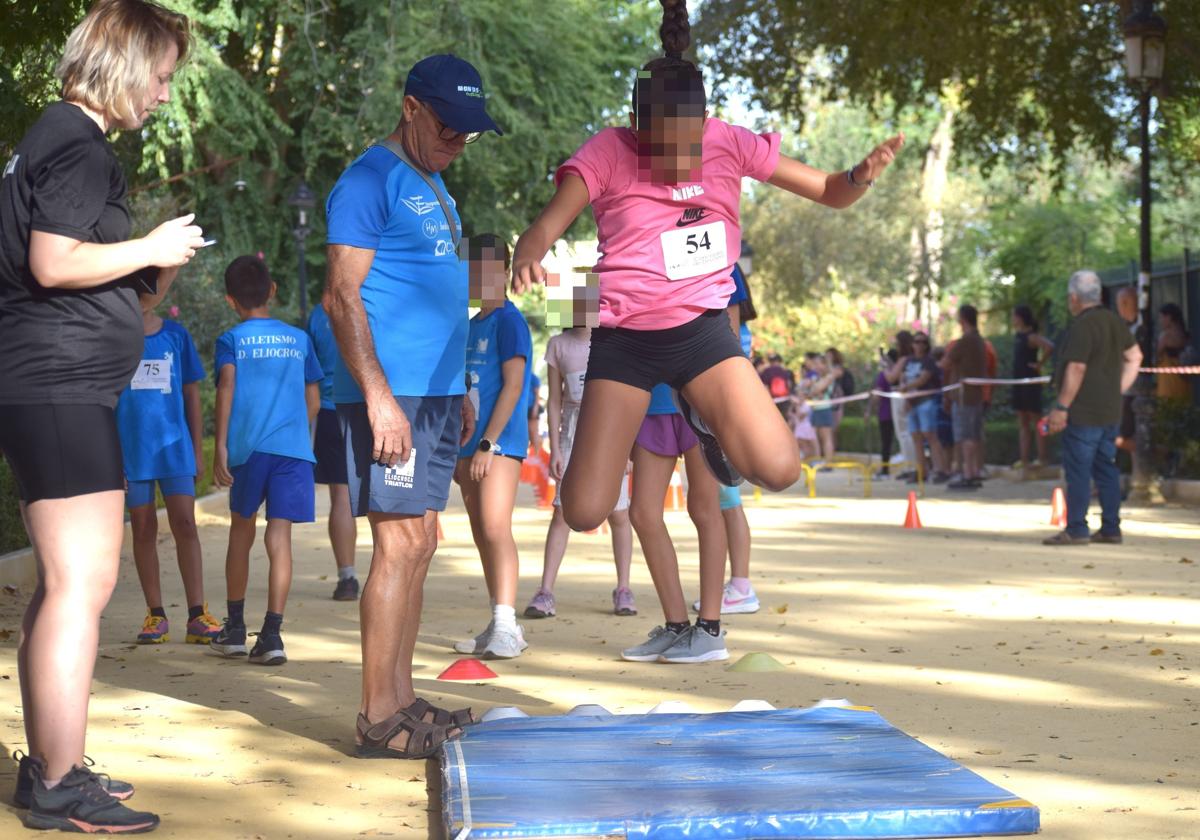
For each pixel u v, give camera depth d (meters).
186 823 4.18
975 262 42.03
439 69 5.05
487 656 7.13
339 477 9.57
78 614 4.14
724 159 5.07
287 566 7.16
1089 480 12.33
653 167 4.96
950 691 6.11
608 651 7.34
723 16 21.98
